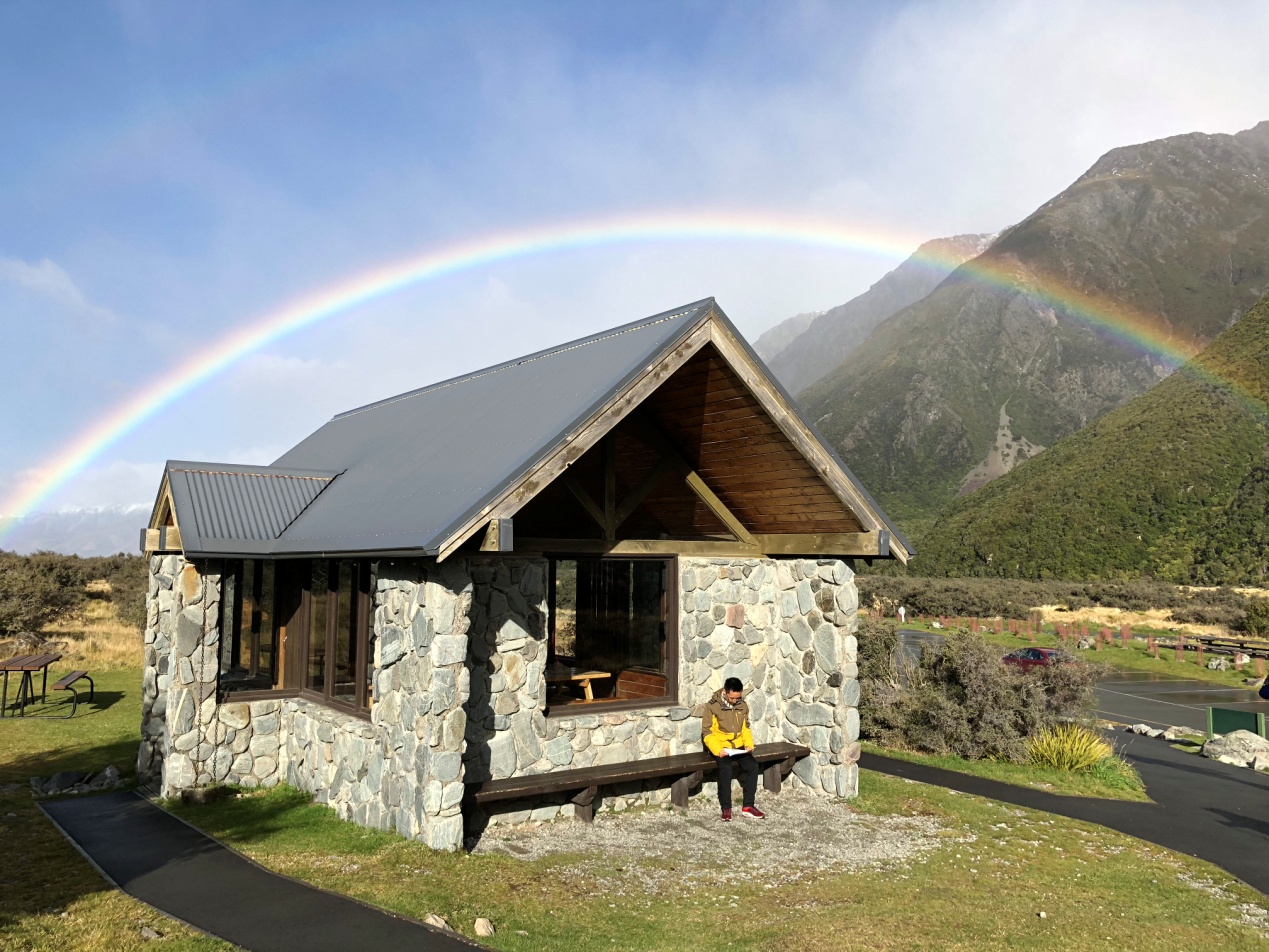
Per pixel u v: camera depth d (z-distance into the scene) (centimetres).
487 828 915
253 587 1193
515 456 829
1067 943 675
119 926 602
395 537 808
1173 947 684
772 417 977
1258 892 838
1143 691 2739
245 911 647
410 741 837
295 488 1193
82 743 1359
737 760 1038
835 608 1098
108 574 3575
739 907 726
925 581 5366
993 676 1473
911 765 1389
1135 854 950
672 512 1120
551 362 1157
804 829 973
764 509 1134
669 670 1075
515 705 934
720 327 942
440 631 801
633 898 738
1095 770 1363
